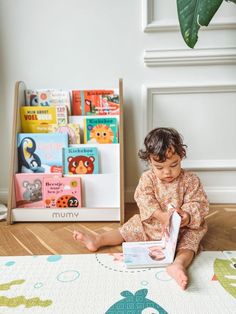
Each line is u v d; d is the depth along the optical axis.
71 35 1.24
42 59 1.26
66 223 1.09
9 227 1.05
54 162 1.13
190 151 1.30
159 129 0.87
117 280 0.68
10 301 0.61
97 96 1.19
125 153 1.31
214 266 0.75
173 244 0.74
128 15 1.22
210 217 1.13
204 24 0.94
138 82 1.26
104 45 1.24
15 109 1.12
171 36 1.22
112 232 0.89
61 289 0.65
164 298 0.61
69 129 1.15
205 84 1.23
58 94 1.19
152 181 0.90
